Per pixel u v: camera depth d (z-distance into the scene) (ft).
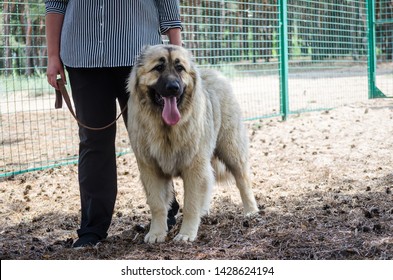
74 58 19.99
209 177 21.20
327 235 20.29
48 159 37.40
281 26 49.90
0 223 24.70
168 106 19.15
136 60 19.95
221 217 23.95
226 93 24.27
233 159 24.44
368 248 18.61
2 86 65.00
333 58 71.56
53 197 29.09
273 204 26.04
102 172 20.62
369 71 63.62
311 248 18.94
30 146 42.06
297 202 26.16
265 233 20.93
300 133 43.86
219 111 23.20
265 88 73.92
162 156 20.29
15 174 33.50
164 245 20.12
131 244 20.59
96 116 20.29
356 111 53.57
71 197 29.07
